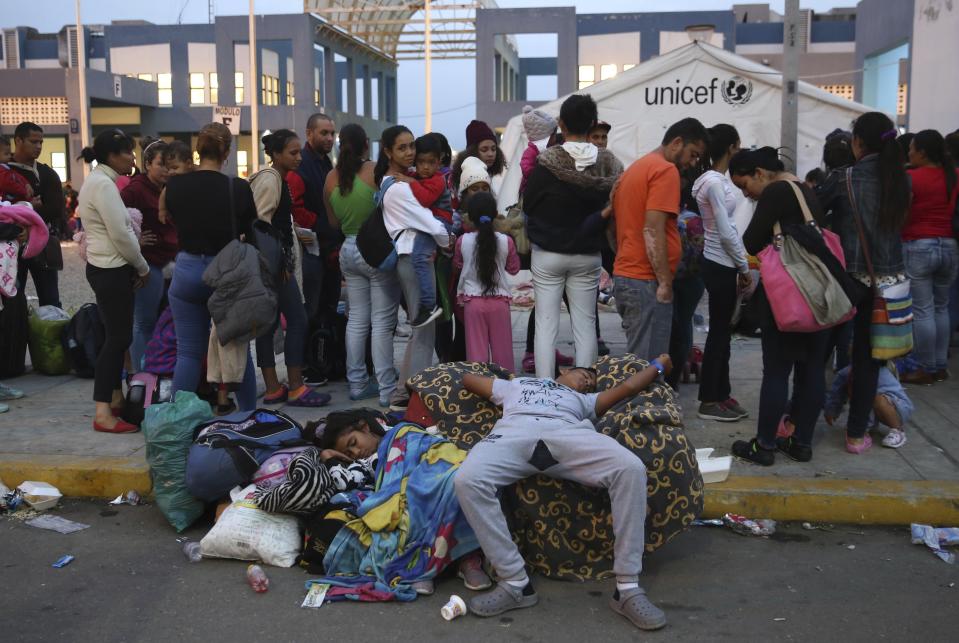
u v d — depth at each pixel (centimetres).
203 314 575
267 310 549
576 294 587
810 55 3981
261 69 4153
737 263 572
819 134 1314
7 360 752
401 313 1089
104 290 583
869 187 514
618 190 546
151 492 518
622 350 834
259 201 613
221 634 364
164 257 670
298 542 434
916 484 486
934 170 659
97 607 388
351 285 652
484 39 3897
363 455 468
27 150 790
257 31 3994
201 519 489
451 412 466
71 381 748
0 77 4053
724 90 1321
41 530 476
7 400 681
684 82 1327
